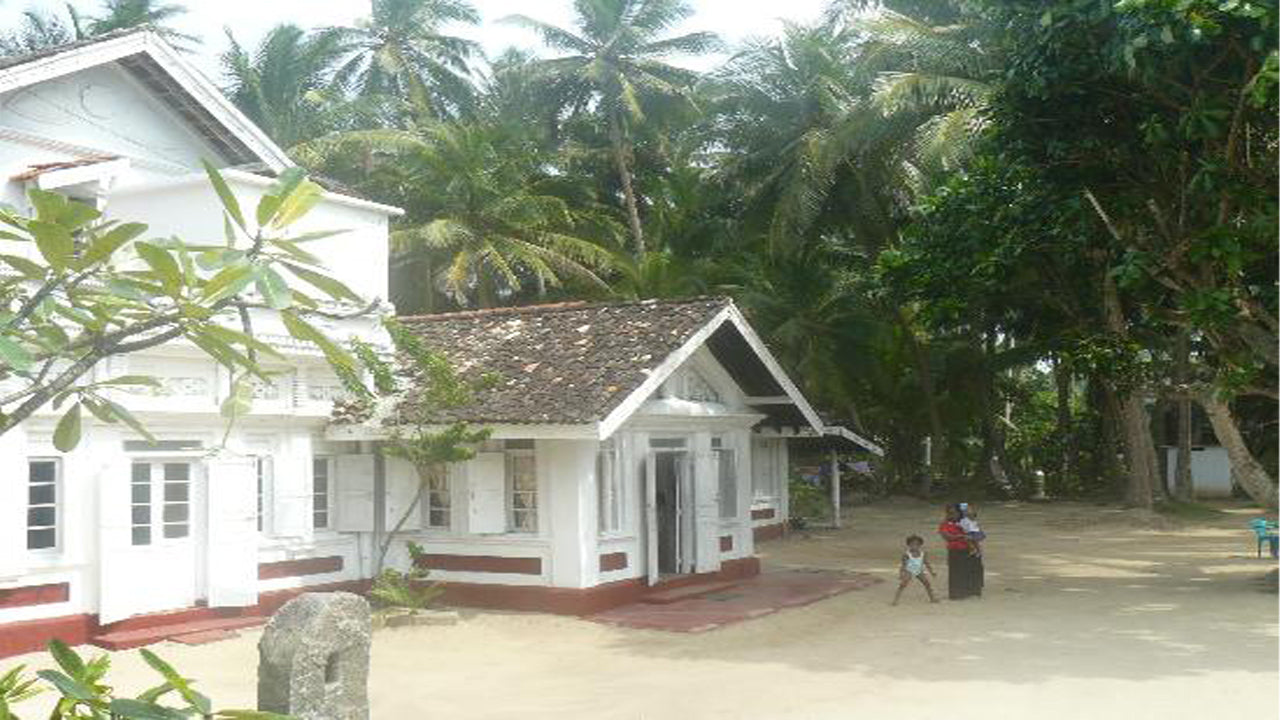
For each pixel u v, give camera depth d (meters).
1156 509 31.56
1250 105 13.30
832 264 36.19
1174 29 12.17
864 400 39.22
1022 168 15.86
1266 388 16.27
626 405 14.09
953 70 27.98
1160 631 12.95
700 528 16.75
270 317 14.17
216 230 13.49
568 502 14.79
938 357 38.59
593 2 35.50
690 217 36.19
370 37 39.84
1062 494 39.47
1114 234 14.86
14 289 3.78
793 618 14.72
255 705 9.99
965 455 41.94
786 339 32.72
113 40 13.85
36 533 12.31
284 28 34.59
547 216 32.31
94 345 3.53
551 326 16.67
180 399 13.30
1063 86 14.27
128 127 14.79
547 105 38.03
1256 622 13.40
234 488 13.77
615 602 15.17
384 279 15.59
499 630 13.81
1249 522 29.53
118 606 12.64
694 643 12.98
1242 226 13.95
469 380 15.22
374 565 15.55
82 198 12.84
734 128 34.16
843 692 10.15
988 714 9.21
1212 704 9.37
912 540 16.00
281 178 3.48
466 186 30.67
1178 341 21.77
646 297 31.86
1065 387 40.62
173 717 3.01
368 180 32.19
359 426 14.88
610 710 9.73
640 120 35.12
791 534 26.80
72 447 3.86
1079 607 15.02
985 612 14.77
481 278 32.12
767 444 25.88
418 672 11.59
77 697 2.97
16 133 13.02
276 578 14.45
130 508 12.86
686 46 37.12
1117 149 15.01
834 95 31.61
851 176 33.09
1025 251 17.61
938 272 17.69
